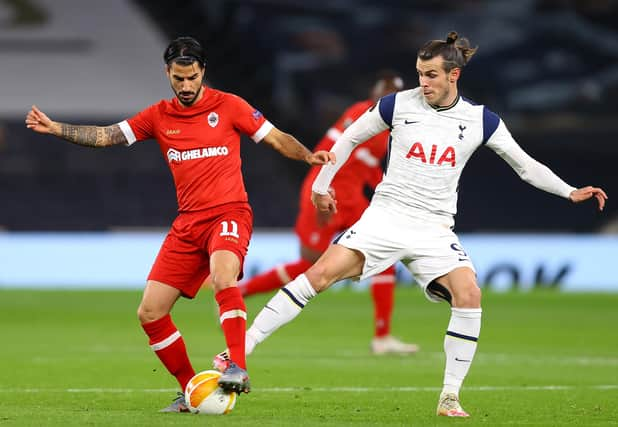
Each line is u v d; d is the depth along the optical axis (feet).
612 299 221.25
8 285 240.94
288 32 329.72
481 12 333.62
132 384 87.66
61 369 99.45
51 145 302.45
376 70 329.31
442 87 68.28
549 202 308.60
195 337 138.00
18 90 309.01
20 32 309.42
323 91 325.62
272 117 316.19
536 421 66.23
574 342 139.23
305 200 124.57
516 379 96.02
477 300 67.87
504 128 70.18
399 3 333.83
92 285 241.76
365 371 100.73
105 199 298.76
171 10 325.01
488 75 330.34
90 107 311.88
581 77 328.90
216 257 65.98
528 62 330.75
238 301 65.31
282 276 127.75
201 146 68.03
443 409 68.08
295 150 70.33
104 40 311.88
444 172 69.67
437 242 69.46
